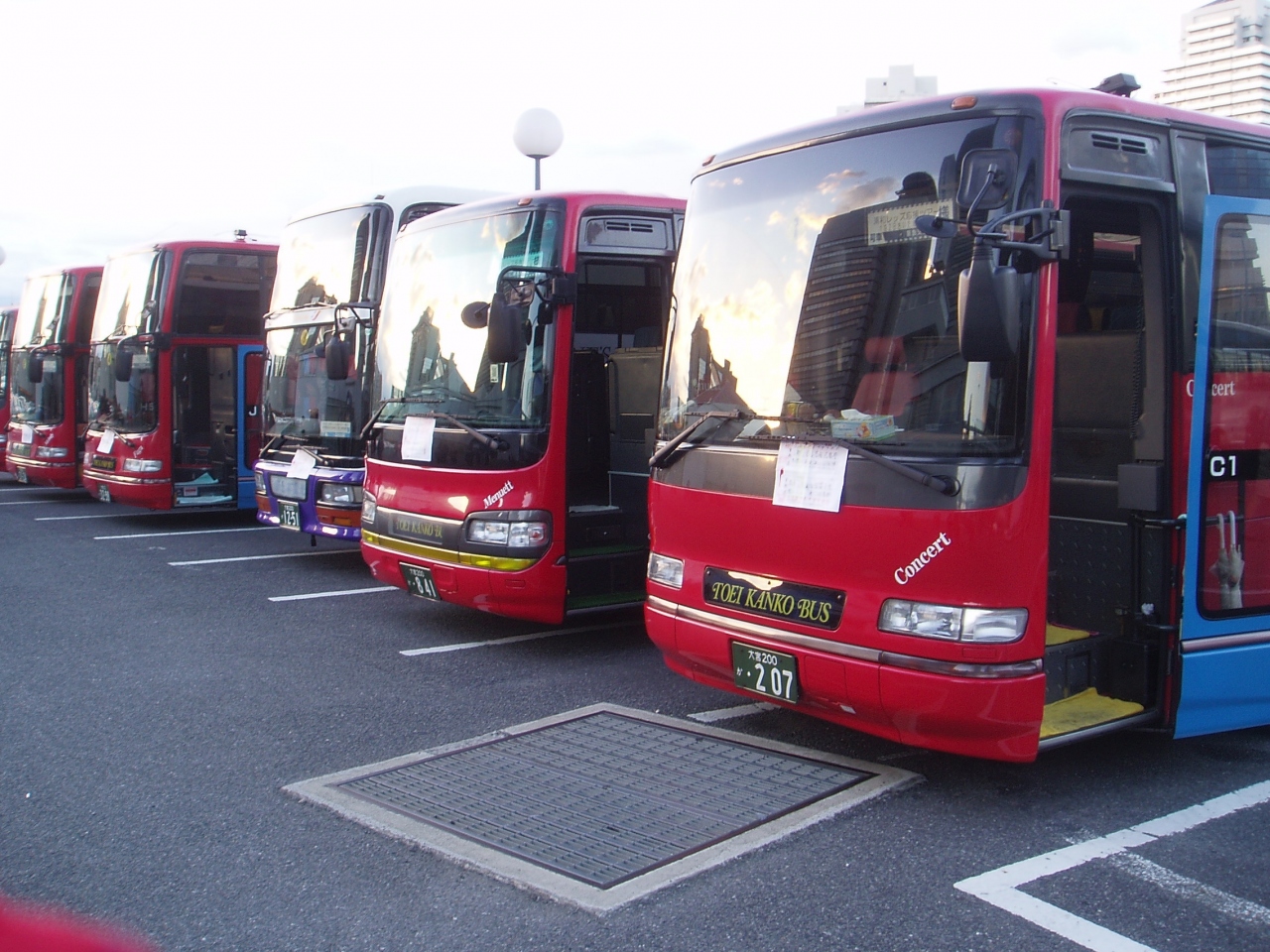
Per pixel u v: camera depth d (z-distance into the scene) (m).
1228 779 5.00
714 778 4.90
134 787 4.90
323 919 3.68
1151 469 4.86
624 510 7.94
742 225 5.32
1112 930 3.58
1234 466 5.07
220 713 6.02
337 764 5.21
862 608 4.52
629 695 6.34
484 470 7.15
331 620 8.37
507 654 7.34
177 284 13.19
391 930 3.61
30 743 5.52
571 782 4.86
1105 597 5.20
